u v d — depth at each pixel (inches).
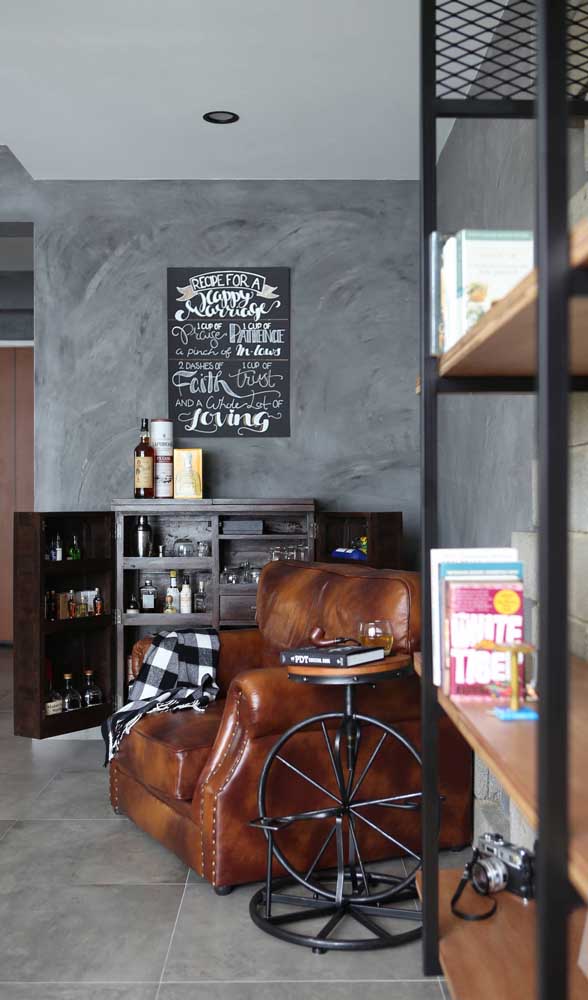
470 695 63.6
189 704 141.6
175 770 122.8
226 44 140.4
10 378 313.4
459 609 64.0
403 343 201.9
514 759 46.9
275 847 108.7
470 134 155.8
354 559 185.3
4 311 309.6
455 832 128.6
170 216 202.2
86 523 193.8
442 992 92.7
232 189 202.2
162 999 91.3
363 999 91.4
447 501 176.7
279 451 201.6
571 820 40.1
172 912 111.4
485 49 129.7
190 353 201.6
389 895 108.0
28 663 177.3
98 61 146.3
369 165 193.5
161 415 201.8
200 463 190.7
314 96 159.3
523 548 113.3
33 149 184.4
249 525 189.5
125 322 202.2
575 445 90.4
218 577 187.9
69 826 142.2
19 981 94.8
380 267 202.2
